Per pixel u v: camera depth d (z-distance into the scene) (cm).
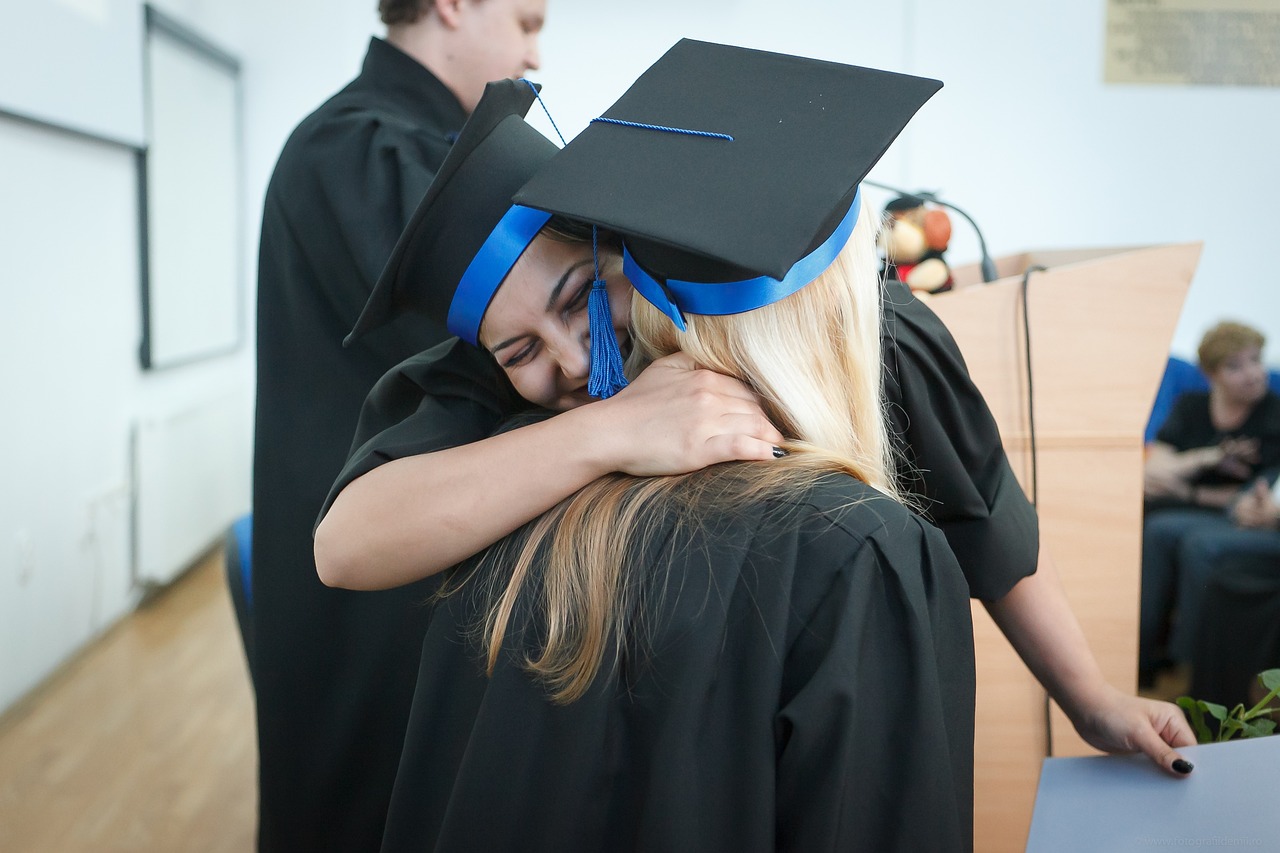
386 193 144
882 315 99
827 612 72
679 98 87
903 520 76
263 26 499
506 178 88
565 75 480
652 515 77
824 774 70
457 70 165
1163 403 329
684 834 71
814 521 74
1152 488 315
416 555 84
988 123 470
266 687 150
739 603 74
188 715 302
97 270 363
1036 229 477
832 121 81
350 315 150
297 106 505
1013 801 139
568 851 76
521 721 78
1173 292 131
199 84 445
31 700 313
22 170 311
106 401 372
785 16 472
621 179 80
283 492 154
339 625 146
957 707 79
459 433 97
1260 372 314
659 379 83
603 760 76
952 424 102
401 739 140
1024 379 133
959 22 465
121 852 229
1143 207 470
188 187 436
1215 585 276
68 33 324
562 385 94
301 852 149
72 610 345
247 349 525
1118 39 458
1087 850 85
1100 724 106
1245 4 450
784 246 72
